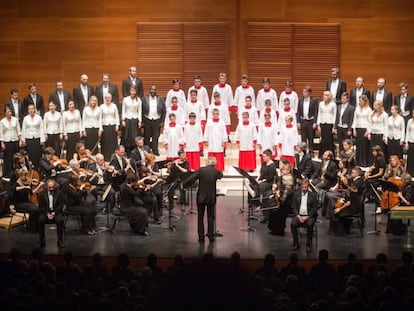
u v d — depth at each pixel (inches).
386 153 725.3
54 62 839.1
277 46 837.2
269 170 633.6
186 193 685.9
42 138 721.6
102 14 834.2
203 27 836.6
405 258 428.5
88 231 594.2
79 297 353.7
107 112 738.2
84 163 649.6
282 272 431.5
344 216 575.8
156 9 836.0
